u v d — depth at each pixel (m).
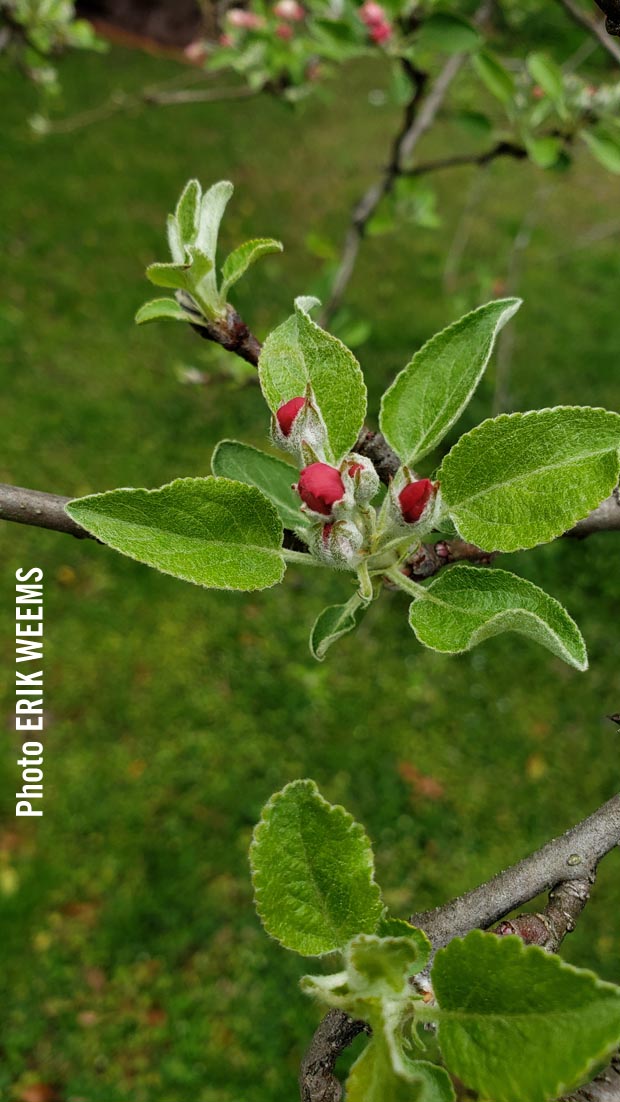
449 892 4.41
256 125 10.29
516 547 0.94
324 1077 0.89
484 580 0.99
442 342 1.08
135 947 4.18
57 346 7.04
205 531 0.98
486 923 0.96
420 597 1.01
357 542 0.97
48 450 6.22
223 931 4.25
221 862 4.47
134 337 7.19
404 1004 0.75
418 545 1.16
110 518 0.95
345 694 5.08
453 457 0.97
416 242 8.29
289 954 4.17
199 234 1.25
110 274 7.87
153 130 9.91
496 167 8.95
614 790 4.75
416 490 0.96
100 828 4.54
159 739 4.89
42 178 8.94
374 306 7.54
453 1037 0.73
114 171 9.19
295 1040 3.95
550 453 0.94
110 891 4.35
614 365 6.89
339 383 1.03
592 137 2.73
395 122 10.44
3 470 6.04
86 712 4.97
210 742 4.89
